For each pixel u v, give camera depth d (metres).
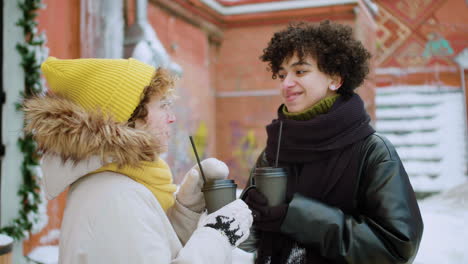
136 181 1.19
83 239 1.06
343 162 1.41
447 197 9.16
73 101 1.17
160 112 1.26
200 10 10.68
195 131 10.70
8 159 3.62
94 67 1.18
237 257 4.15
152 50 6.37
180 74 7.23
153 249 1.06
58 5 4.45
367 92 10.36
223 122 11.76
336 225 1.28
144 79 1.20
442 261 4.52
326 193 1.41
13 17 3.70
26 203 3.73
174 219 1.42
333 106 1.46
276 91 11.35
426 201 9.20
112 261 1.04
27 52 3.76
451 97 11.56
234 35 11.70
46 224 3.98
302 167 1.49
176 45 9.95
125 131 1.12
